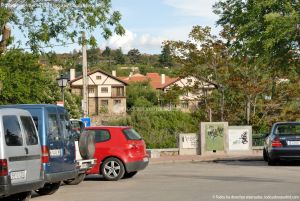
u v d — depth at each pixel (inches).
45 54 921.5
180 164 1026.7
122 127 729.0
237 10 1226.6
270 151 912.3
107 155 711.7
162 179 711.7
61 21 867.4
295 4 1128.2
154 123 1681.8
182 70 1627.7
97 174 759.1
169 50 1628.9
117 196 538.0
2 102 1194.0
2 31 824.3
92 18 856.9
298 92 1620.3
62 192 588.4
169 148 1280.8
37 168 495.5
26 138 483.5
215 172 807.1
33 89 1234.6
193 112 1684.3
